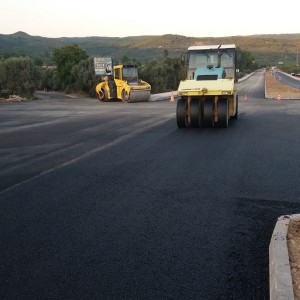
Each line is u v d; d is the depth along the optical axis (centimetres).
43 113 2073
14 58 3844
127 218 496
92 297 323
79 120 1684
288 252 362
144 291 330
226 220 488
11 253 402
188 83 1320
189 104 1321
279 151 917
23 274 360
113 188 629
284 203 551
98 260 385
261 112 1934
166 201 563
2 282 346
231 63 1459
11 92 3653
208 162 809
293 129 1293
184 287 336
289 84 5697
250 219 491
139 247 413
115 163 810
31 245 420
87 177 699
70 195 593
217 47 1459
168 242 425
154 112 2041
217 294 325
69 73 4997
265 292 328
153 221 486
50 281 347
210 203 553
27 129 1392
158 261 382
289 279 311
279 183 649
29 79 3694
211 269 365
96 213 515
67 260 385
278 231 406
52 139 1151
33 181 674
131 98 2856
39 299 321
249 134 1191
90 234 447
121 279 349
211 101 1302
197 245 416
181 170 743
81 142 1087
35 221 488
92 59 4434
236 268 367
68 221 488
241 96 3550
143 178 688
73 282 346
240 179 677
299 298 293
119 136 1189
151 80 5088
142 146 1006
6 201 567
